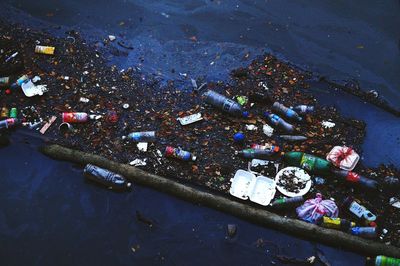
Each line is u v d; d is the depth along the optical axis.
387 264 4.95
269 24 6.91
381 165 5.68
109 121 5.93
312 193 5.43
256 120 5.93
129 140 5.77
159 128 5.89
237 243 5.26
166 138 5.81
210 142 5.78
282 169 5.53
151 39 6.76
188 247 5.25
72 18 6.96
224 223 5.38
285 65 6.49
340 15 7.00
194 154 5.69
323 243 5.21
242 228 5.34
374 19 6.95
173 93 6.21
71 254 5.21
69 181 5.66
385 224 5.23
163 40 6.75
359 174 5.58
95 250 5.24
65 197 5.56
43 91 6.13
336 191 5.45
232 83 6.30
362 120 6.03
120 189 5.55
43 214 5.45
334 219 5.17
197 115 5.95
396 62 6.55
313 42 6.74
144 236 5.32
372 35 6.81
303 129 5.87
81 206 5.50
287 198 5.32
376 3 7.09
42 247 5.25
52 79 6.31
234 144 5.76
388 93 6.28
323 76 6.39
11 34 6.73
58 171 5.72
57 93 6.19
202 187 5.54
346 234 5.14
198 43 6.73
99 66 6.46
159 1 7.12
